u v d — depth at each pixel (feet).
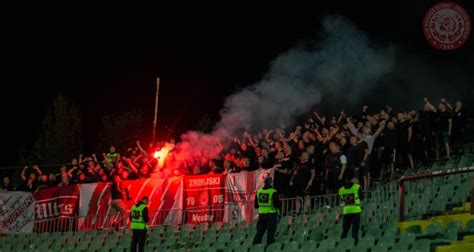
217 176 68.59
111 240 69.10
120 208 69.36
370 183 67.62
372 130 69.56
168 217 69.97
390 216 55.57
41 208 75.15
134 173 74.59
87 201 73.67
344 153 66.69
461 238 46.14
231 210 66.95
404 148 68.59
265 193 53.83
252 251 53.62
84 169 80.74
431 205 54.49
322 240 53.42
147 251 63.72
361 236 50.93
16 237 74.74
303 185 62.59
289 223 60.49
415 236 46.78
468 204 52.60
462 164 64.03
